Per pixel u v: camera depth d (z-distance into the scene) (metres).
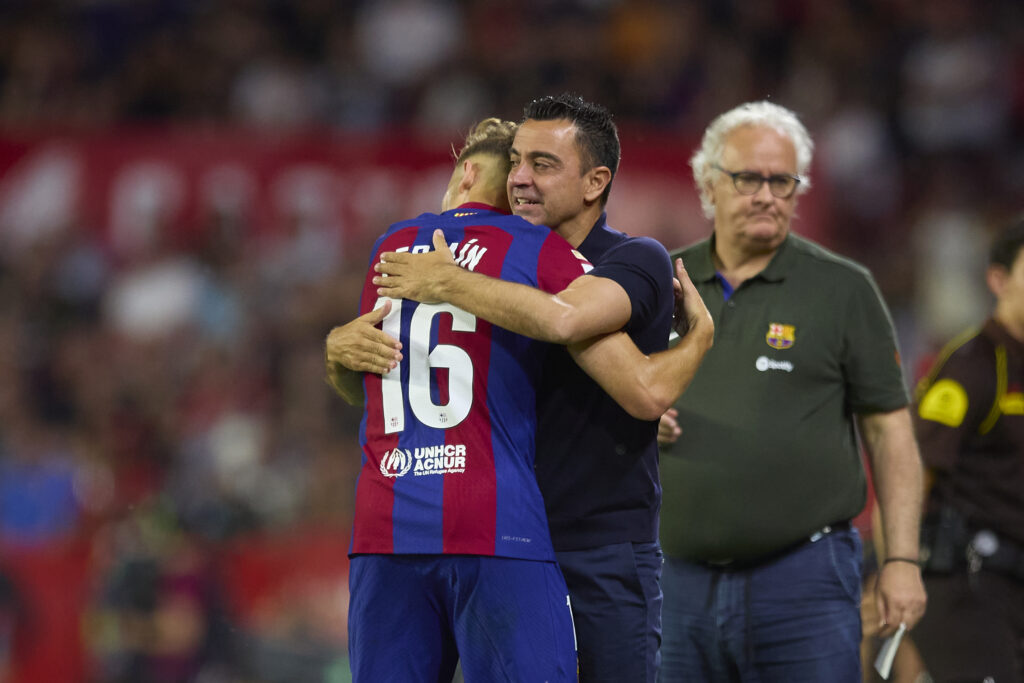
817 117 45.53
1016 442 15.92
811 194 38.19
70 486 34.09
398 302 11.96
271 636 29.30
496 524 11.38
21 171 36.94
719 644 14.59
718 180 15.02
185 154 36.84
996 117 46.47
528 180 12.40
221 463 33.53
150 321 36.66
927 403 16.19
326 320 36.56
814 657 14.14
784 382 14.45
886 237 43.53
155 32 48.00
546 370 12.08
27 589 29.08
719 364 14.66
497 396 11.59
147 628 28.59
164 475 34.97
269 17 48.97
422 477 11.53
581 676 12.11
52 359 36.38
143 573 28.72
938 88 46.59
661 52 46.66
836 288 14.64
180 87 46.56
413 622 11.79
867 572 18.14
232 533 31.52
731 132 15.00
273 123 46.34
